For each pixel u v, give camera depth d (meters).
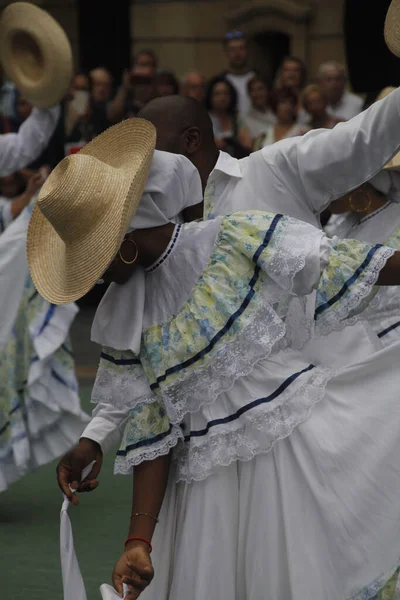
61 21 21.58
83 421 8.59
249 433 4.22
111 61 21.09
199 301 4.23
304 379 4.27
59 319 8.43
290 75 14.79
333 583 4.17
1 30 8.30
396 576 4.16
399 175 6.54
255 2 19.94
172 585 4.34
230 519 4.27
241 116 15.13
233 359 4.18
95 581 6.82
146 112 5.02
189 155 5.00
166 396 4.23
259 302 4.20
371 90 15.48
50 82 8.27
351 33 15.37
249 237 4.23
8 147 8.51
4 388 8.40
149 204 4.23
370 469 4.20
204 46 20.58
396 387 4.31
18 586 6.86
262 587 4.21
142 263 4.30
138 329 4.27
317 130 4.86
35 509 8.41
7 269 8.23
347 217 6.91
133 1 20.81
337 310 4.19
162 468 4.32
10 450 8.41
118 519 8.10
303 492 4.23
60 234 4.25
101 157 4.45
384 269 4.21
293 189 4.89
